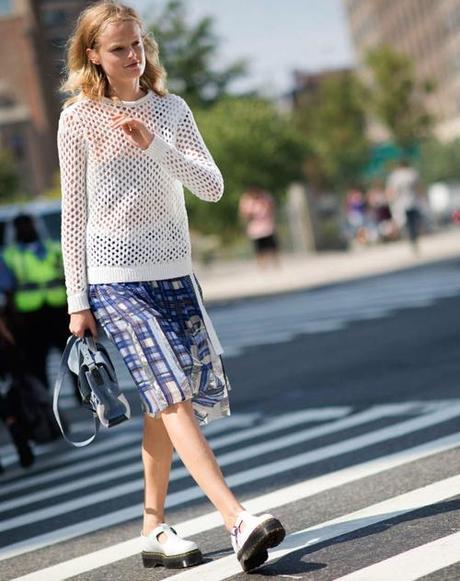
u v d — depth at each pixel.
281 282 40.00
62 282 17.33
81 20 6.99
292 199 56.88
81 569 7.84
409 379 15.44
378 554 6.83
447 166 79.44
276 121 79.69
